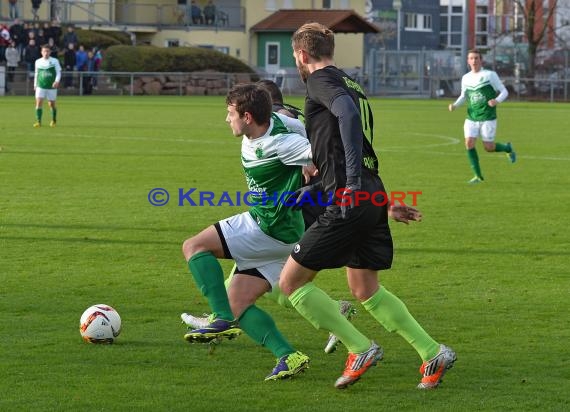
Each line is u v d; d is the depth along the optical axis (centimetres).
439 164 4809
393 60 13562
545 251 2588
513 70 13300
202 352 1653
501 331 1798
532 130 7169
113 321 1683
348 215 1426
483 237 2791
